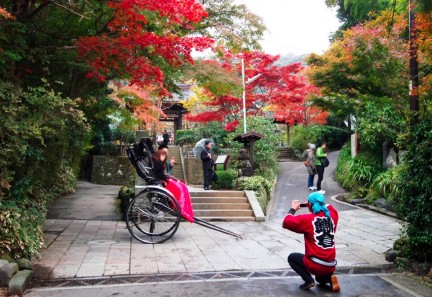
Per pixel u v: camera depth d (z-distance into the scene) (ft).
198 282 17.47
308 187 49.49
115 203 43.80
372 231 29.43
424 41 22.00
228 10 31.07
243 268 19.67
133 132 79.36
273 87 75.10
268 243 25.70
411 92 25.89
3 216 18.99
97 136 73.51
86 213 37.19
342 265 20.26
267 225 33.42
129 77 28.43
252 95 73.10
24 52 23.52
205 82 32.63
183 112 107.14
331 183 53.57
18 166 22.31
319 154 47.91
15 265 17.12
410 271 19.30
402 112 39.27
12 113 19.36
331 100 56.49
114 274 18.51
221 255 22.31
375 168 45.32
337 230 29.86
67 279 17.79
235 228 31.89
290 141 94.22
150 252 22.88
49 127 22.76
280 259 21.48
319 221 16.01
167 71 30.37
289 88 73.51
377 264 20.40
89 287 16.78
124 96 48.52
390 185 38.27
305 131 86.12
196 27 30.86
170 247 24.29
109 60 25.48
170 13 22.66
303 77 74.43
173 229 26.16
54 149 27.02
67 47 24.73
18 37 21.84
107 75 28.91
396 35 39.60
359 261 21.03
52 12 27.25
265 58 71.46
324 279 16.49
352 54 43.19
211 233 29.22
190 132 99.86
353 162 48.11
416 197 18.93
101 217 35.29
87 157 75.51
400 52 38.52
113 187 63.98
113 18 25.27
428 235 18.12
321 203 16.28
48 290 16.39
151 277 18.19
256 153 55.36
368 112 45.01
